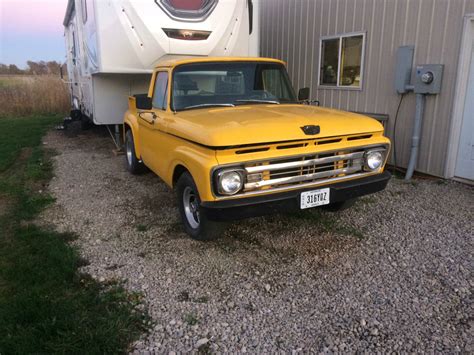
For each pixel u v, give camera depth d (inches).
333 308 130.5
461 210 205.9
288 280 146.8
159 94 212.5
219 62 205.6
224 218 143.2
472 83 231.9
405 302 132.6
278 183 149.9
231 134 141.1
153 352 111.9
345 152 161.9
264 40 427.2
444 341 114.7
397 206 213.2
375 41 286.5
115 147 379.2
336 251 167.2
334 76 334.6
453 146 245.1
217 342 116.0
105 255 166.9
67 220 204.8
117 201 230.4
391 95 279.9
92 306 129.7
